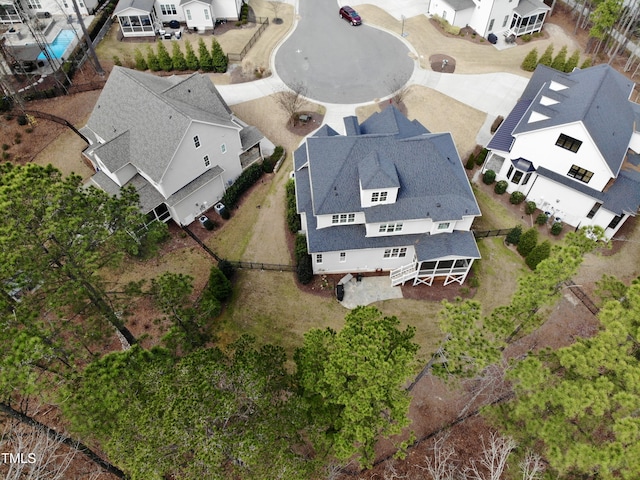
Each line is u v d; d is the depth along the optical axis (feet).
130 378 71.61
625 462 64.95
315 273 129.90
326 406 78.43
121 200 92.32
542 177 138.31
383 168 116.06
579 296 123.54
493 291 126.21
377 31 224.74
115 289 123.75
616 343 73.31
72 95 186.60
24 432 88.79
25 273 74.84
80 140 168.14
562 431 71.41
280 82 195.72
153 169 128.57
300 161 138.31
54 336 79.25
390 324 81.82
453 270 123.24
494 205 147.54
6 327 73.36
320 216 119.65
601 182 130.21
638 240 136.46
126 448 64.44
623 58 204.64
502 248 135.54
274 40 219.41
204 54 194.59
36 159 161.27
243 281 128.57
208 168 141.49
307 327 119.24
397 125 134.62
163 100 132.26
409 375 73.36
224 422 66.54
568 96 138.00
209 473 60.64
